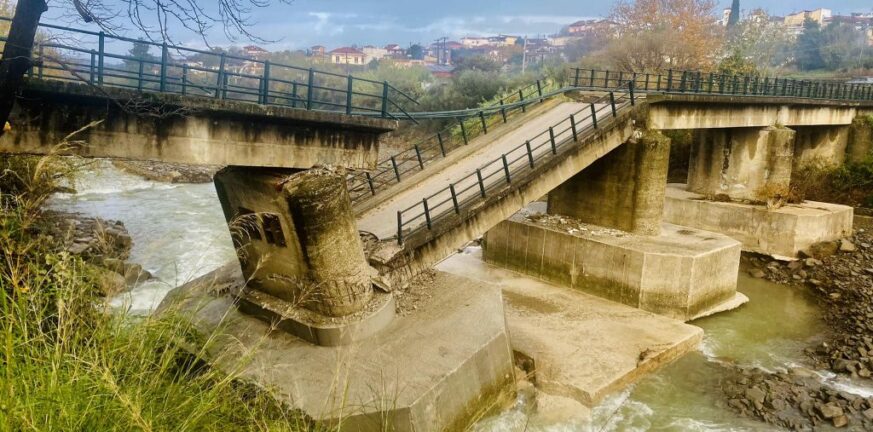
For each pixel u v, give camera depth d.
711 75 23.66
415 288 13.73
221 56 9.83
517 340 15.48
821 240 23.83
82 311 5.71
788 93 29.16
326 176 11.15
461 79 52.69
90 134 8.93
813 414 12.69
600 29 55.41
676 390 13.89
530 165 16.03
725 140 26.02
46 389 4.41
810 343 17.00
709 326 18.00
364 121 11.56
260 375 8.21
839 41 81.94
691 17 40.78
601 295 18.95
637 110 18.91
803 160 30.55
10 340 4.47
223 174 11.65
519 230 21.12
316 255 11.17
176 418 4.98
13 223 6.26
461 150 19.53
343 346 11.30
